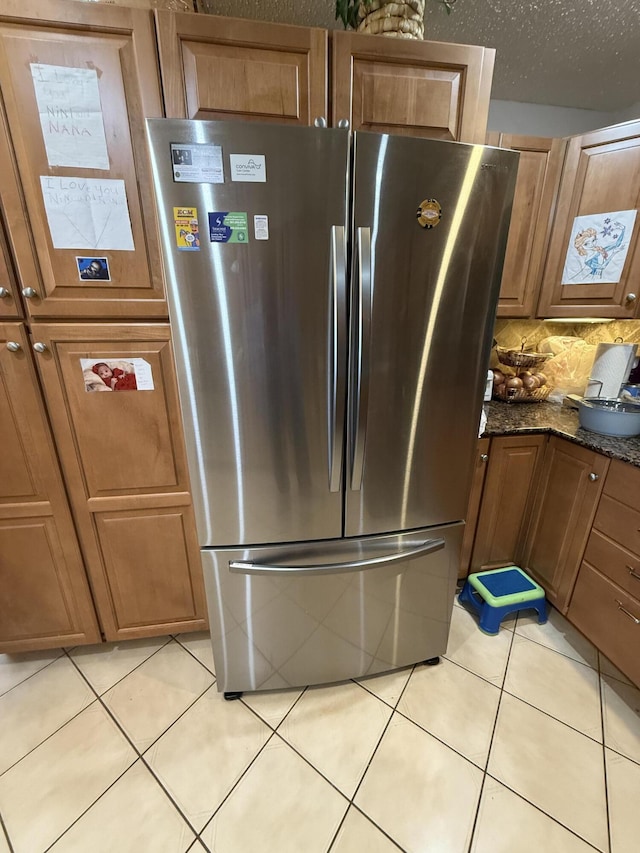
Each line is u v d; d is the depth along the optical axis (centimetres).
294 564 126
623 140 150
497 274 112
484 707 141
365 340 104
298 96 104
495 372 208
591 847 104
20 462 124
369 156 93
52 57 93
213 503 117
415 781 118
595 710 140
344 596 133
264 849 104
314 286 101
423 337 111
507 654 162
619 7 142
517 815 111
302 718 136
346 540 128
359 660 146
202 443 111
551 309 179
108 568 141
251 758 124
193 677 151
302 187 94
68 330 113
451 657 161
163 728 133
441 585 143
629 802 114
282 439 113
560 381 205
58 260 108
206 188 92
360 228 98
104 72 96
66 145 100
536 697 144
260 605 130
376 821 109
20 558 134
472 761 124
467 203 103
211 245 95
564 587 166
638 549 132
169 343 119
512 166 103
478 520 180
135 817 110
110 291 112
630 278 159
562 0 139
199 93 100
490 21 151
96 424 123
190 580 149
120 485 131
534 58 175
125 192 105
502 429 165
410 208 99
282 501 119
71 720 135
